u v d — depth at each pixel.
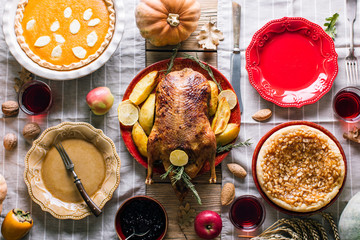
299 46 1.27
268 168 1.21
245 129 1.28
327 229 1.26
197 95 1.13
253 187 1.27
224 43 1.29
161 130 1.13
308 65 1.27
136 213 1.22
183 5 1.18
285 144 1.22
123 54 1.29
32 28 1.22
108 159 1.24
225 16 1.29
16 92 1.29
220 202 1.27
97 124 1.28
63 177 1.25
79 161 1.25
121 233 1.23
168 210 1.27
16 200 1.28
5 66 1.29
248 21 1.29
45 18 1.23
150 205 1.23
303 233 1.22
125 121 1.22
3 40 1.29
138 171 1.27
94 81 1.29
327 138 1.22
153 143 1.13
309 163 1.22
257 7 1.29
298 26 1.25
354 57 1.27
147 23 1.19
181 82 1.14
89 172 1.25
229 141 1.23
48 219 1.27
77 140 1.26
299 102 1.24
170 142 1.12
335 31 1.28
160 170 1.23
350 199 1.22
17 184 1.28
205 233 1.21
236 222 1.25
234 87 1.27
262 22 1.29
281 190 1.21
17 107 1.27
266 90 1.25
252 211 1.25
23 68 1.29
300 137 1.21
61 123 1.23
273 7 1.29
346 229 1.17
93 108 1.24
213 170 1.16
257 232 1.26
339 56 1.29
